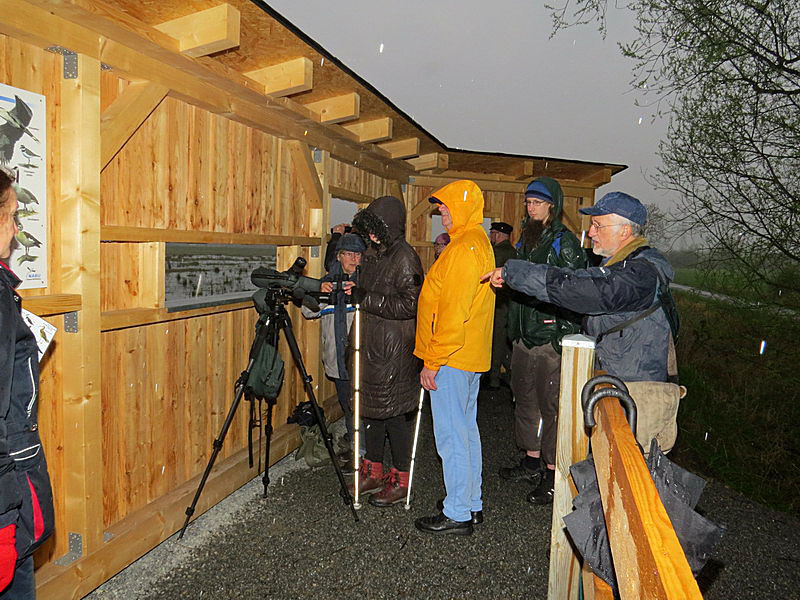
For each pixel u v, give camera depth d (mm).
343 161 5539
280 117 4105
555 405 3707
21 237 2203
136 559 2904
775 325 6133
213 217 3582
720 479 4875
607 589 1658
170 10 2742
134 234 2785
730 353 6855
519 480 4242
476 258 3051
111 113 2607
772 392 5961
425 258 8102
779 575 3117
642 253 2371
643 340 2307
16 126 2166
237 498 3758
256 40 3270
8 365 1448
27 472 1562
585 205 9000
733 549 3412
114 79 2717
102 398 2750
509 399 6723
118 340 2846
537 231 3799
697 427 5945
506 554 3162
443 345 3078
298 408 4418
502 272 2562
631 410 1712
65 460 2510
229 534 3275
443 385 3240
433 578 2902
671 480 1629
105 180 2693
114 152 2588
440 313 3100
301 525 3412
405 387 3633
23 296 2248
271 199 4293
